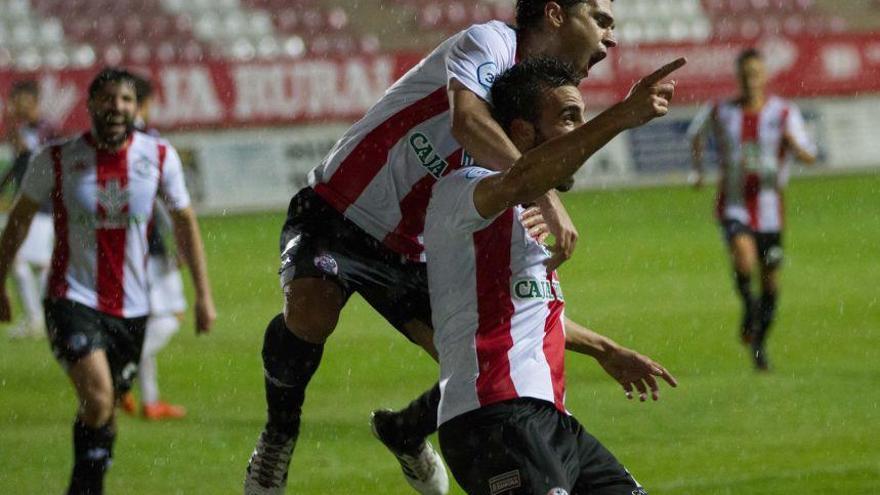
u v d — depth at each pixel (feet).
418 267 51.72
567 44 48.42
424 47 287.48
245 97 244.63
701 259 156.97
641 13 303.07
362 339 113.09
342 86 250.78
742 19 306.35
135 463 71.15
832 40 280.10
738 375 94.22
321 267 50.03
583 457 39.99
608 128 35.88
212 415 84.74
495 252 40.14
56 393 93.35
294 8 285.43
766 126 108.17
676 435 75.97
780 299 129.70
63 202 63.67
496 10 294.87
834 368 96.27
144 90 81.61
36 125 123.24
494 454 38.29
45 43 269.85
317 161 243.81
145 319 65.36
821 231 178.19
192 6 281.33
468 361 39.73
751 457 69.97
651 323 118.01
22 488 66.39
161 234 83.66
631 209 209.36
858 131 270.26
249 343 112.68
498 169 41.50
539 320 40.60
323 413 84.64
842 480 63.82
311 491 64.44
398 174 49.39
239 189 235.20
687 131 257.34
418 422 54.29
